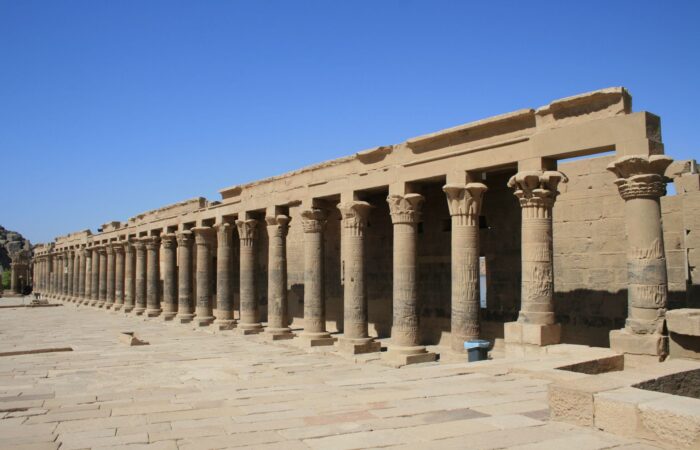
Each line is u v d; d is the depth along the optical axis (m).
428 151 19.62
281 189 26.91
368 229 27.89
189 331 32.28
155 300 41.84
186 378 16.44
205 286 34.56
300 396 11.25
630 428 7.27
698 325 12.16
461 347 18.12
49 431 9.14
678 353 12.86
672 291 17.97
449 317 23.41
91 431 9.07
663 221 18.31
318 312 24.53
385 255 26.86
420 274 24.81
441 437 7.82
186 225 37.31
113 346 25.08
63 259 69.69
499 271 21.73
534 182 16.11
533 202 16.14
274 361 20.41
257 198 28.78
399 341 20.11
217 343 26.28
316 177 24.59
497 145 17.36
